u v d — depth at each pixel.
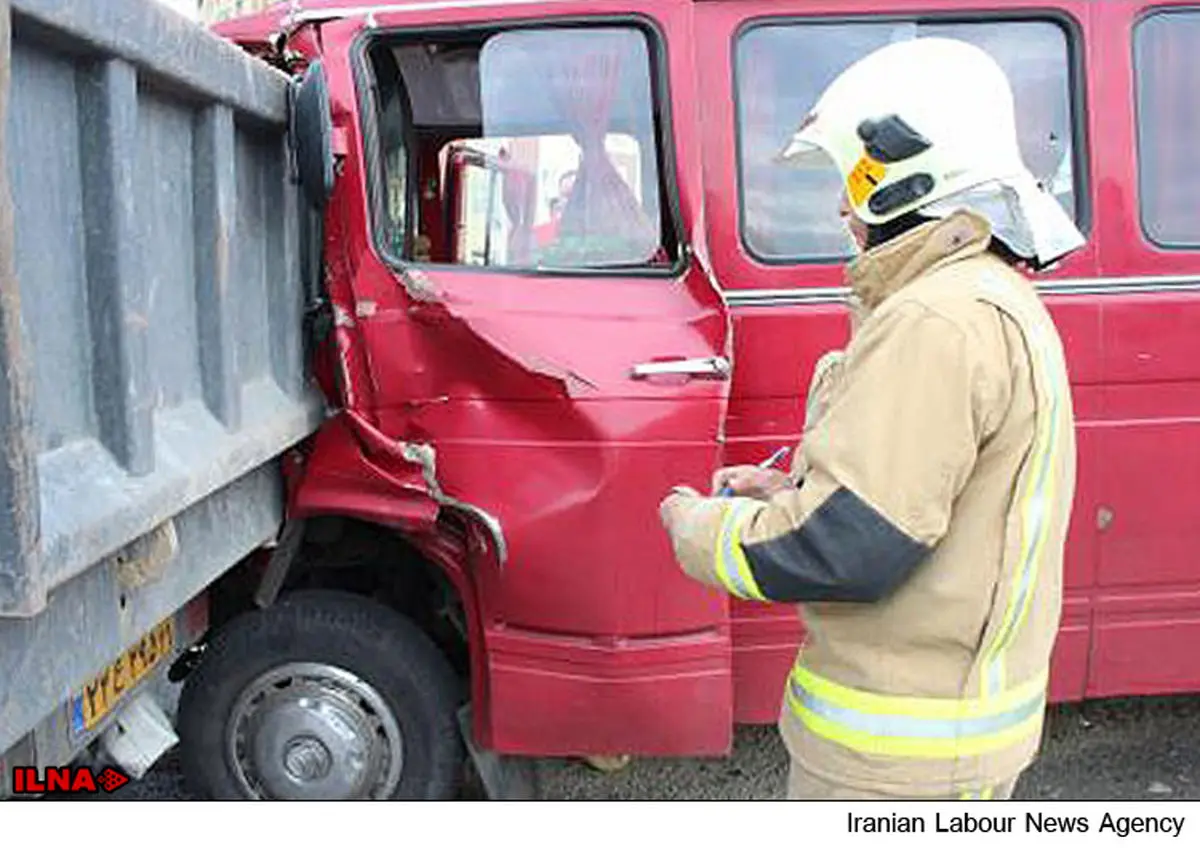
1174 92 3.21
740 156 3.12
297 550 3.12
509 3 2.96
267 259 2.65
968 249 1.79
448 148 3.03
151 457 1.83
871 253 1.84
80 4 1.57
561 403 2.80
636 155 2.97
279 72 2.64
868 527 1.66
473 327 2.81
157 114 1.99
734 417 3.13
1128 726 4.13
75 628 1.72
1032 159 3.20
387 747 3.16
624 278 2.91
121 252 1.74
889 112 1.79
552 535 2.84
